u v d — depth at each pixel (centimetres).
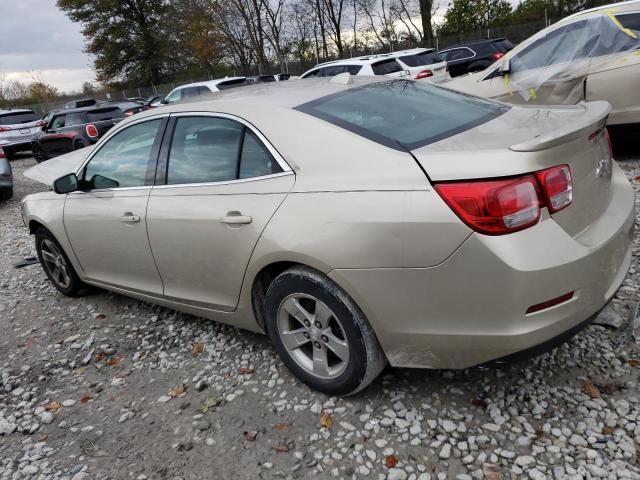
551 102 616
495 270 207
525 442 231
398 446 240
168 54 4422
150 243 335
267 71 3466
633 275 350
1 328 434
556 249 210
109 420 291
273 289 273
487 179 208
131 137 357
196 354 345
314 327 266
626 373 263
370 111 276
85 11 4394
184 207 307
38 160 1541
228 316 316
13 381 348
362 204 231
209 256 299
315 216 244
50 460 266
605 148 265
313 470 234
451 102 303
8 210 942
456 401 262
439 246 214
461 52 1702
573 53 602
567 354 283
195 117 317
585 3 2684
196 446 260
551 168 214
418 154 229
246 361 326
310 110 274
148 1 4409
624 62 566
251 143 282
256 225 267
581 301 220
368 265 230
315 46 3672
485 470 221
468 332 221
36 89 5288
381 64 1276
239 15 3450
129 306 437
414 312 228
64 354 375
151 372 334
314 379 278
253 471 239
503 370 278
